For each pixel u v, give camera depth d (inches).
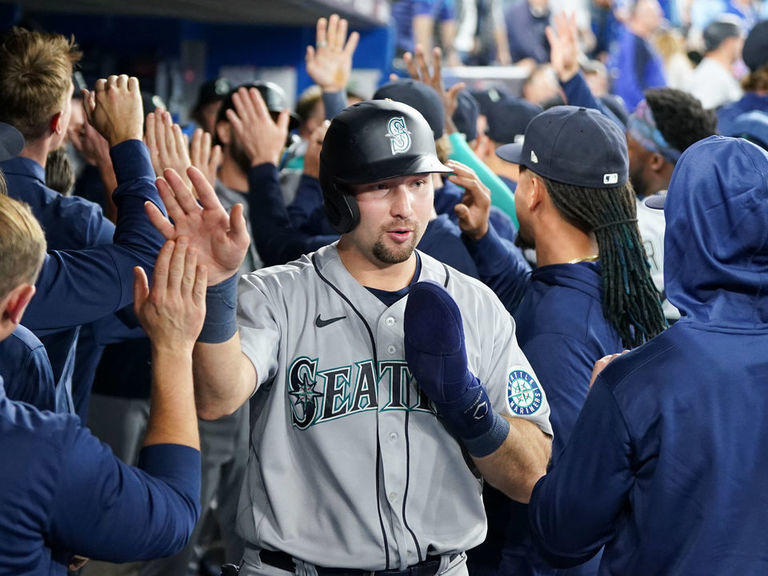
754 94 697.6
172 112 855.1
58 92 342.0
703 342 246.7
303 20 827.4
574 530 254.4
